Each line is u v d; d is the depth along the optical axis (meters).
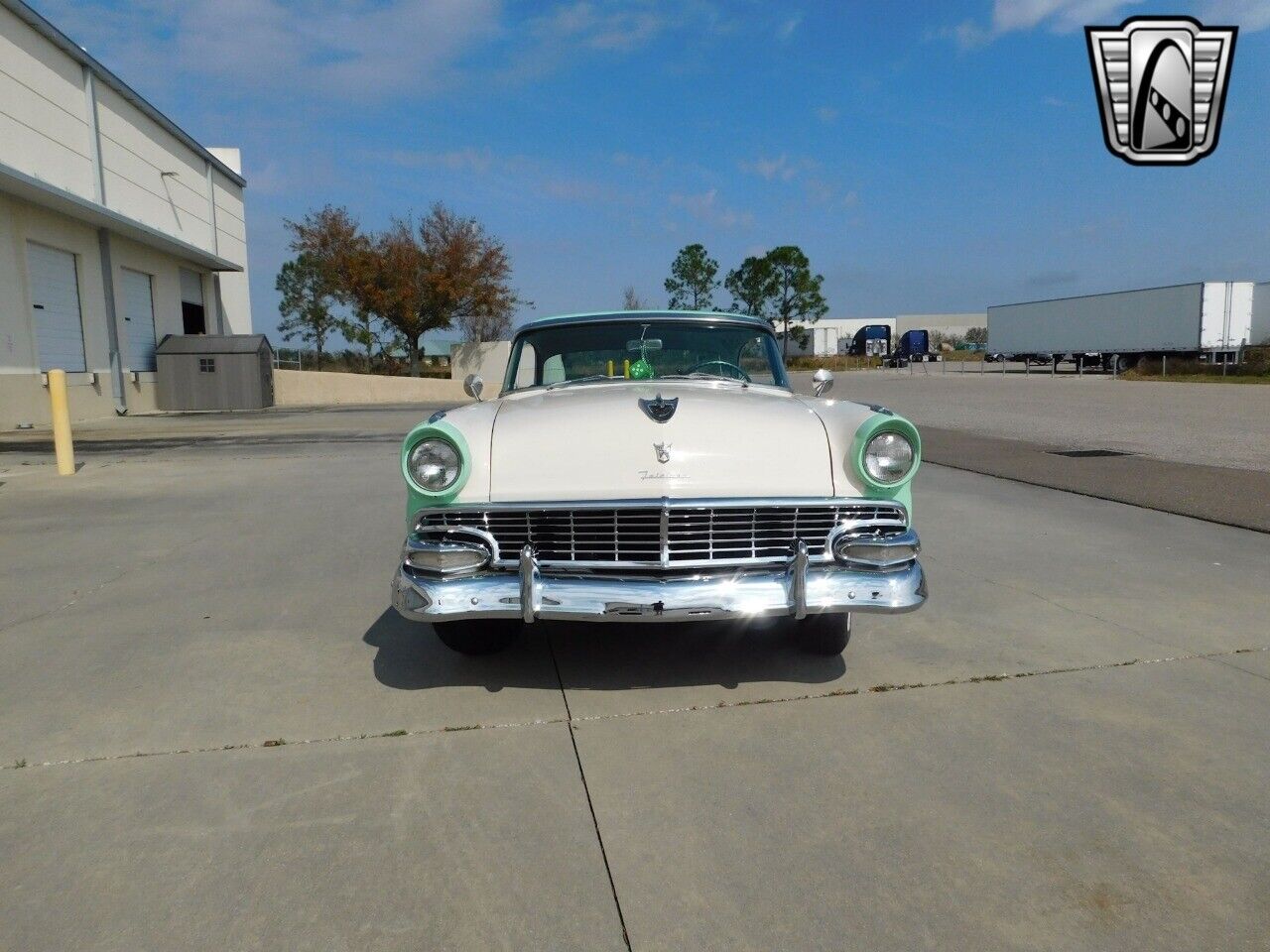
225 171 25.69
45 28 15.74
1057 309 42.31
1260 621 4.28
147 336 20.78
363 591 4.94
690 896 2.18
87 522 6.95
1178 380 32.31
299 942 2.02
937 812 2.55
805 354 64.31
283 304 43.53
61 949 2.00
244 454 11.38
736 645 3.99
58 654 3.91
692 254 45.91
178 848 2.40
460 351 33.22
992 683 3.51
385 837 2.45
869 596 3.15
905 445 3.24
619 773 2.80
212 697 3.43
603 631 4.21
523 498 3.21
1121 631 4.14
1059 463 9.71
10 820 2.54
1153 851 2.35
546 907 2.14
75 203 15.55
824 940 2.01
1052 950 1.97
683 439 3.27
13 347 15.06
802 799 2.63
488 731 3.12
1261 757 2.87
